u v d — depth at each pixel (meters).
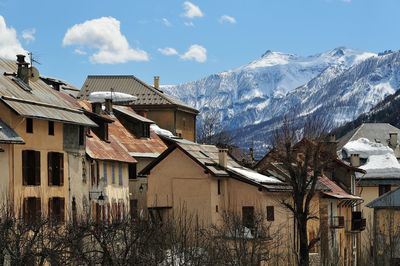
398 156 160.12
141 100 141.62
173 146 96.38
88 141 87.44
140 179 100.12
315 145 98.62
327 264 91.19
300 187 92.75
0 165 68.88
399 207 101.44
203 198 95.25
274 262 83.12
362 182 135.12
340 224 111.19
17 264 54.94
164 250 64.81
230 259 70.88
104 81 144.50
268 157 106.12
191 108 148.25
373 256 86.56
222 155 98.50
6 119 70.62
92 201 83.31
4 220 59.00
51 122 75.94
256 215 88.38
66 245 59.22
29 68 80.00
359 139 148.25
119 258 59.50
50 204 74.62
